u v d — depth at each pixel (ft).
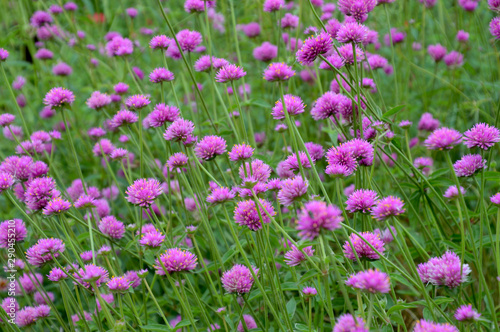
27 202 3.03
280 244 3.07
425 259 3.02
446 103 3.79
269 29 4.29
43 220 3.39
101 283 2.92
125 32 5.42
